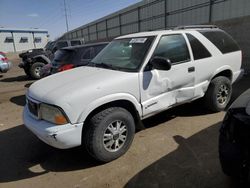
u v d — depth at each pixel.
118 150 3.38
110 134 3.27
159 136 4.01
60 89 3.15
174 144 3.71
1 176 3.23
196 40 4.40
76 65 6.79
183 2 14.38
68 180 3.04
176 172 3.02
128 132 3.45
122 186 2.84
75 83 3.27
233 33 9.14
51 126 2.96
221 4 12.11
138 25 19.70
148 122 4.61
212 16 12.52
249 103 2.40
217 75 4.82
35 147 3.99
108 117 3.19
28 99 3.43
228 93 4.95
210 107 4.78
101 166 3.28
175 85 3.97
